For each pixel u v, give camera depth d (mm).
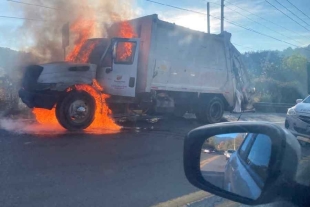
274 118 18016
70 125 9180
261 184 2139
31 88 9016
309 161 1829
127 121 11750
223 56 13703
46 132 8930
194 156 2711
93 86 9922
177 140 9102
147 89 10609
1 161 6098
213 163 3463
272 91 30922
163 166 6457
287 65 37438
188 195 4840
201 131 2732
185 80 12055
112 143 8141
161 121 12812
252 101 15539
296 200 1719
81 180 5367
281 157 1795
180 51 11680
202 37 12539
